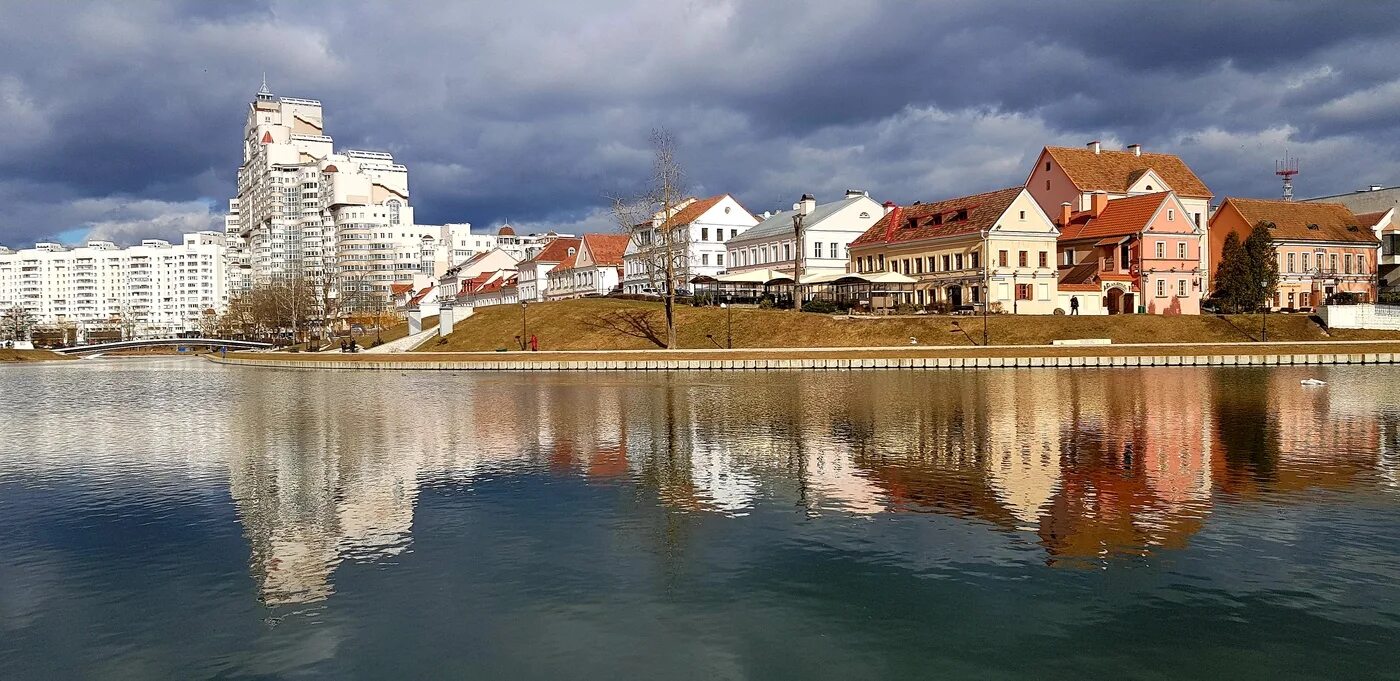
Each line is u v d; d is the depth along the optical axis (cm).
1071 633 1764
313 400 6234
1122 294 10206
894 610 1880
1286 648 1688
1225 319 9319
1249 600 1903
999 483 2961
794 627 1808
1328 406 4875
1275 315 9494
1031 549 2253
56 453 3869
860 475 3111
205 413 5488
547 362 8956
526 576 2102
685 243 12588
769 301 11006
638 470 3247
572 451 3662
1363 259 11600
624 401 5591
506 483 3056
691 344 9988
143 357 18762
